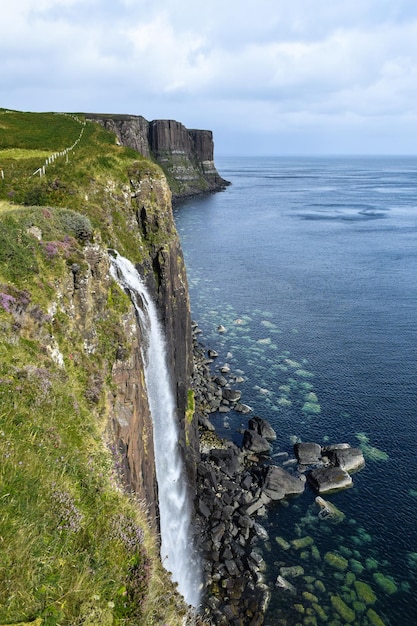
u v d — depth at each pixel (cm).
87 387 2045
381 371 6025
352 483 4134
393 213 18600
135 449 2308
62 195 3566
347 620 2967
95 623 1031
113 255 3312
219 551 3394
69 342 2136
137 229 4222
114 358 2430
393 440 4719
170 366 4078
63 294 2231
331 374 5981
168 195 4734
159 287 4134
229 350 6681
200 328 7431
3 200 3488
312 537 3600
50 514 1198
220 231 14925
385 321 7619
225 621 2858
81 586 1080
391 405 5294
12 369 1636
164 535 3120
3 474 1191
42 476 1284
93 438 1733
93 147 5316
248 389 5644
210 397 5356
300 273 10356
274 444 4672
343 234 14438
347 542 3562
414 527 3700
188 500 3672
